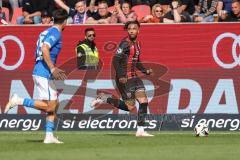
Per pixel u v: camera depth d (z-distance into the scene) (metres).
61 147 35.62
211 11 58.41
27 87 49.66
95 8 59.94
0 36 49.94
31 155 31.38
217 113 48.12
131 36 43.25
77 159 29.73
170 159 29.88
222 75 48.25
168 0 60.62
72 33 49.19
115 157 30.58
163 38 48.59
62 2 58.81
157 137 42.47
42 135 44.94
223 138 41.69
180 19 55.59
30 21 59.19
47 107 37.88
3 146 36.00
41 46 37.09
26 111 49.03
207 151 33.50
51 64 36.59
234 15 54.56
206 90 48.28
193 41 48.44
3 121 49.28
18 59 49.81
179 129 48.22
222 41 48.31
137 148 35.09
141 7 60.69
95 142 38.72
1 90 49.81
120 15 55.75
